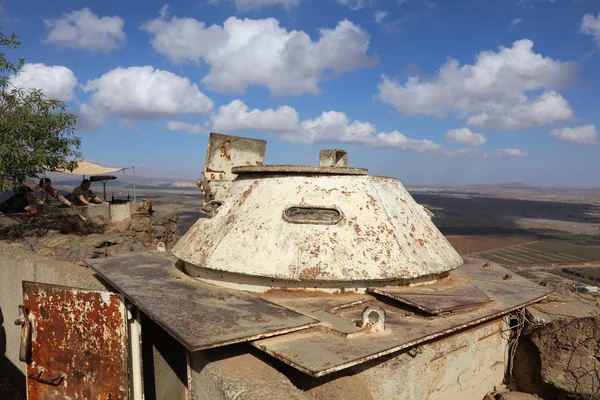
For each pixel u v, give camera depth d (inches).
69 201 483.2
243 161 238.2
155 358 183.9
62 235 385.4
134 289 159.9
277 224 167.0
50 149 369.4
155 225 504.7
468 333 162.7
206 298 150.9
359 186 179.6
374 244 163.5
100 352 150.4
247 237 167.9
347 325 132.6
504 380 185.3
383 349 117.8
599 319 155.2
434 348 148.5
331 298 155.1
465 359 162.2
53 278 223.9
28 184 453.7
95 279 202.4
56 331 159.5
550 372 165.5
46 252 335.3
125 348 145.8
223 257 165.5
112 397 148.9
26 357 165.6
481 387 172.4
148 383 181.2
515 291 181.5
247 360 122.0
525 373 179.2
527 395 169.2
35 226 387.5
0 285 272.1
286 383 109.7
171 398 190.4
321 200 171.5
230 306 142.4
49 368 162.4
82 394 155.7
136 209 491.2
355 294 159.8
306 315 136.4
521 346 181.5
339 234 163.3
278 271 155.5
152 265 205.2
